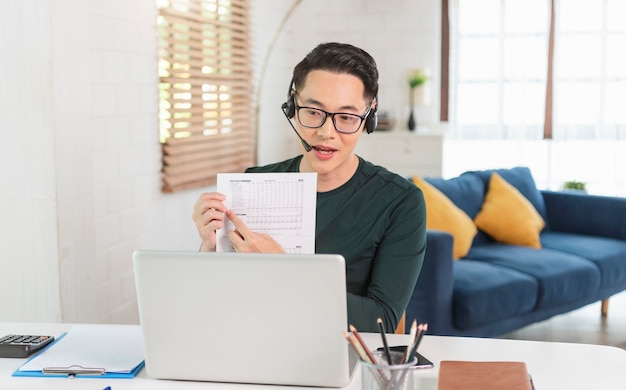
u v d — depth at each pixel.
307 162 2.06
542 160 6.58
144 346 1.53
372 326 1.82
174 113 4.07
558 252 4.66
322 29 6.61
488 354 1.67
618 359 1.64
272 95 6.00
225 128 4.89
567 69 6.46
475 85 6.60
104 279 3.36
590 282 4.44
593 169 6.51
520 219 4.77
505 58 6.52
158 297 1.49
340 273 1.41
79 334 1.79
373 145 6.25
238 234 1.68
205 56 4.43
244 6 5.07
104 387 1.50
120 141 3.50
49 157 2.85
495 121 6.60
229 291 1.46
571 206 5.20
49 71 2.81
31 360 1.62
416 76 6.40
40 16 2.79
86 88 3.03
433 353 1.68
